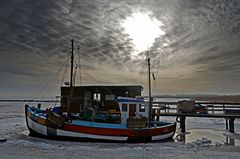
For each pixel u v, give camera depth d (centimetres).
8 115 4750
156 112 2556
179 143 1903
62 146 1641
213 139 2123
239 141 2025
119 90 2402
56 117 1906
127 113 2036
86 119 2055
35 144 1703
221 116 2525
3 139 1855
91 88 2427
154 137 1977
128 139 1897
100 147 1650
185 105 2666
